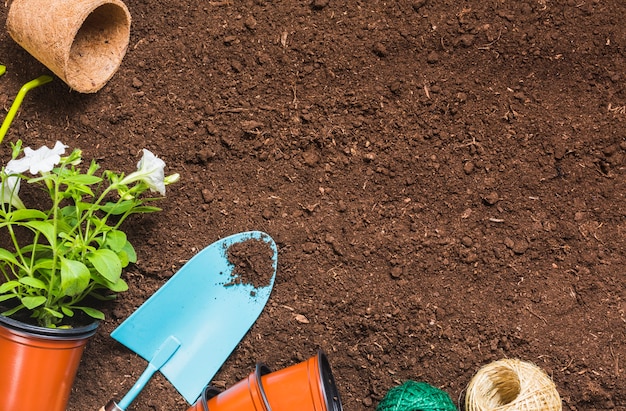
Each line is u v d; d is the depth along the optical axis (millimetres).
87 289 957
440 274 989
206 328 977
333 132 993
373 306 981
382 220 991
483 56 998
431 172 994
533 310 985
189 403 975
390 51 997
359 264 986
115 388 976
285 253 986
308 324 983
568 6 993
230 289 978
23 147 979
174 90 992
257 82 995
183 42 994
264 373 939
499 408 906
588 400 979
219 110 991
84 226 971
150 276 982
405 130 995
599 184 996
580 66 998
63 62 912
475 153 995
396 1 997
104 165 983
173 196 987
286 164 994
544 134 995
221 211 986
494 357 981
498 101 997
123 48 962
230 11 998
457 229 991
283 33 996
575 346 980
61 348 894
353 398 983
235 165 993
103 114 985
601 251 992
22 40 930
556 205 995
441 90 996
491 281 990
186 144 989
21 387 890
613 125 996
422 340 981
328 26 997
